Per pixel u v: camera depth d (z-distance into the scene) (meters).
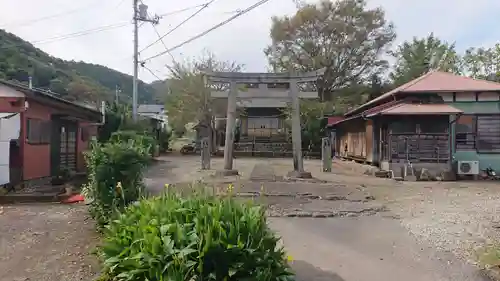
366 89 37.56
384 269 5.14
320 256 5.63
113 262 3.38
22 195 9.70
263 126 34.34
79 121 15.42
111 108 21.39
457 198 10.78
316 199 10.10
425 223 7.66
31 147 11.54
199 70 29.03
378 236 6.71
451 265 5.30
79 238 6.25
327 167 18.12
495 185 13.87
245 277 3.07
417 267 5.22
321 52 37.22
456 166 16.17
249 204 3.72
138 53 22.86
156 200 3.88
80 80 41.16
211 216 3.25
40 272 4.77
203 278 3.01
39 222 7.34
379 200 10.34
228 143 15.56
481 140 17.09
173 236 3.13
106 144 7.05
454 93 17.20
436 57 37.81
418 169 15.58
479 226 7.42
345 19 36.34
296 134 15.20
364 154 20.95
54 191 10.34
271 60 38.81
